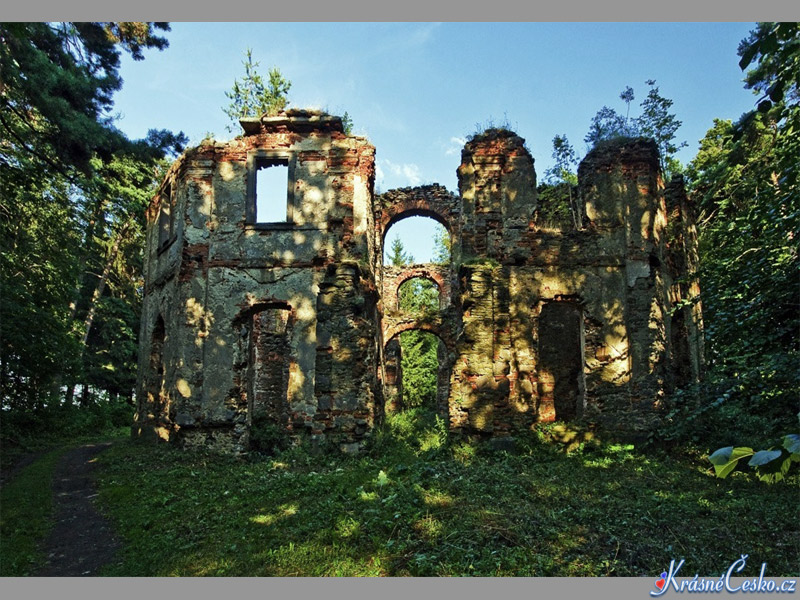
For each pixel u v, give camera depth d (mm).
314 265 16859
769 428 11422
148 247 21656
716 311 10188
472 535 7566
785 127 9078
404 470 11617
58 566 7637
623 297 15352
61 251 20359
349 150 17484
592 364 15086
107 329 30625
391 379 26609
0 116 14148
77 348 22000
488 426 14273
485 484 10430
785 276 8938
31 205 18734
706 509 8914
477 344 14727
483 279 15023
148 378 19250
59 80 13094
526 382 14891
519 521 8156
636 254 15516
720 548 7320
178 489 11367
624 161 16031
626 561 6918
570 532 7863
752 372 8648
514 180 16031
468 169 16312
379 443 14602
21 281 18625
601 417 14758
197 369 16219
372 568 6809
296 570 6824
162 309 18547
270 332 20422
